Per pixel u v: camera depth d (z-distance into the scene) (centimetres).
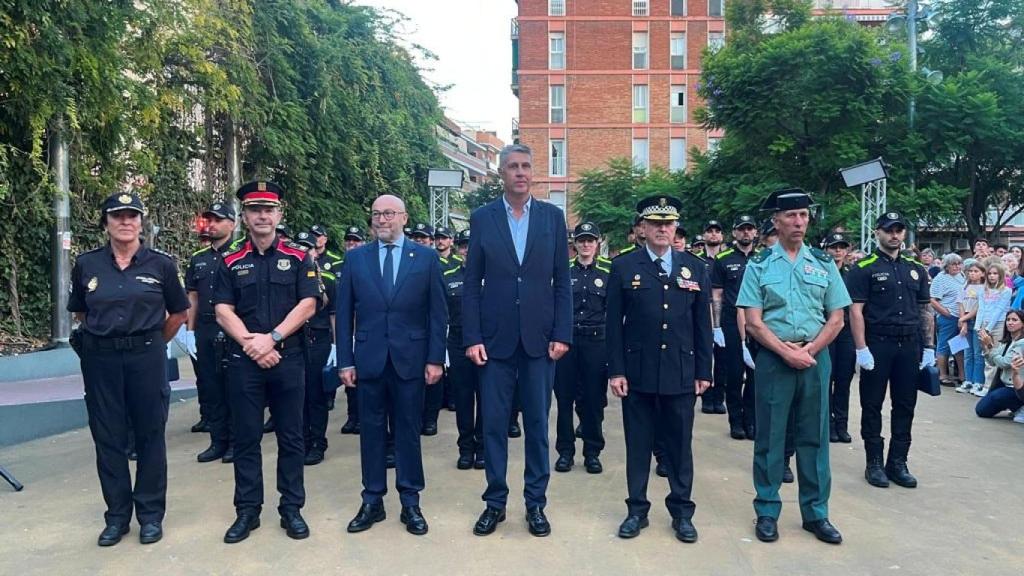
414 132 2025
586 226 613
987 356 812
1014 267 1045
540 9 3478
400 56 1975
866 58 1667
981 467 590
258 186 441
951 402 877
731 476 570
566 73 3478
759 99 1761
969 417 786
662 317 438
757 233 714
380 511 464
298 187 1460
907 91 1688
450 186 1465
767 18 2284
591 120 3484
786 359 430
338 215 1600
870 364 529
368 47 1764
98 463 434
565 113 3491
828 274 446
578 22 3475
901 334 535
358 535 443
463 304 455
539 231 449
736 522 466
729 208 1878
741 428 697
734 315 690
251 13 1284
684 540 431
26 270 973
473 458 605
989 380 905
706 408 825
